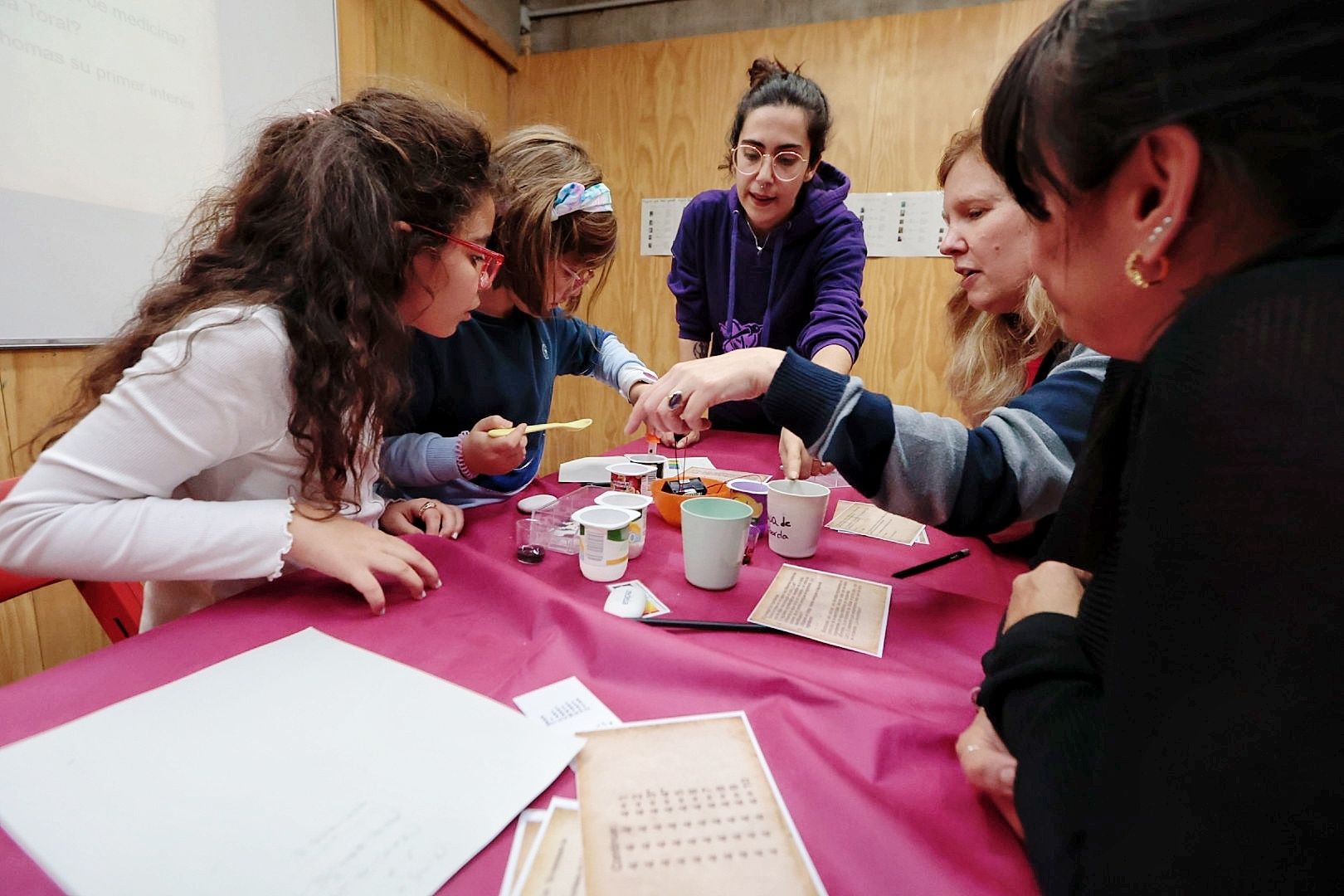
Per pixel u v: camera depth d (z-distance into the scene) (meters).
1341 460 0.21
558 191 1.06
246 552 0.65
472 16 2.61
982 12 2.37
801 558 0.86
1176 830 0.23
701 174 2.83
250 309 0.67
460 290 0.82
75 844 0.33
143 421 0.63
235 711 0.45
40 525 0.60
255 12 1.74
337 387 0.70
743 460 1.42
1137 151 0.29
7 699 0.47
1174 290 0.31
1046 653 0.39
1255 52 0.25
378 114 0.75
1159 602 0.25
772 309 1.85
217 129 1.66
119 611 0.93
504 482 1.20
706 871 0.34
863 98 2.55
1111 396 0.43
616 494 0.93
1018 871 0.35
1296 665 0.21
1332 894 0.21
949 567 0.84
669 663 0.53
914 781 0.42
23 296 1.29
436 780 0.40
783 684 0.51
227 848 0.34
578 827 0.37
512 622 0.63
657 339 3.04
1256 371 0.23
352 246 0.69
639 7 2.88
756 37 2.65
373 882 0.32
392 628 0.61
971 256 1.02
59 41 1.31
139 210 1.49
